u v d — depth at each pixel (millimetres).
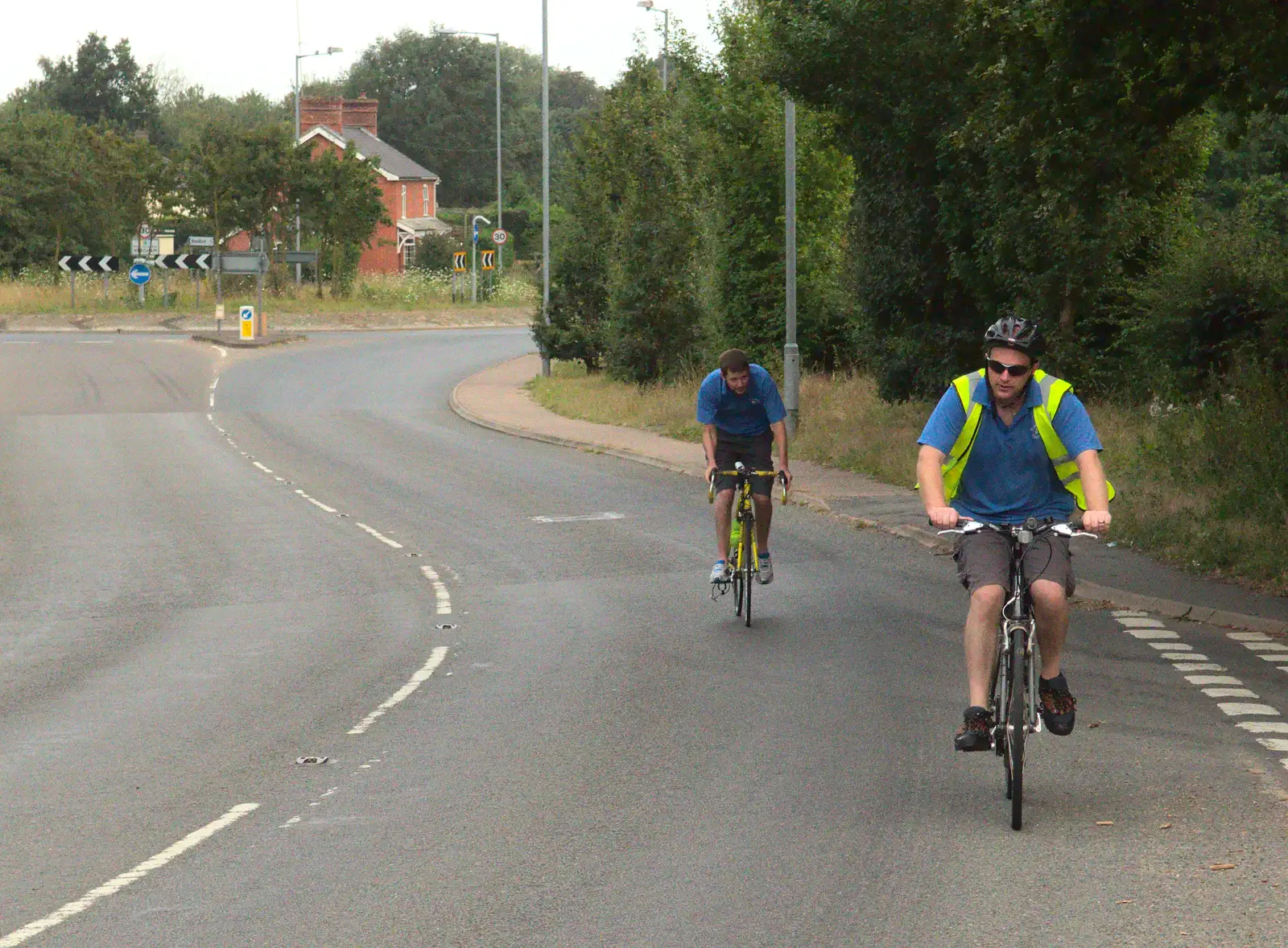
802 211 32594
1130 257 24000
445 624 11953
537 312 40125
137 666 10688
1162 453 16922
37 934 5387
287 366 43688
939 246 23266
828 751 7855
